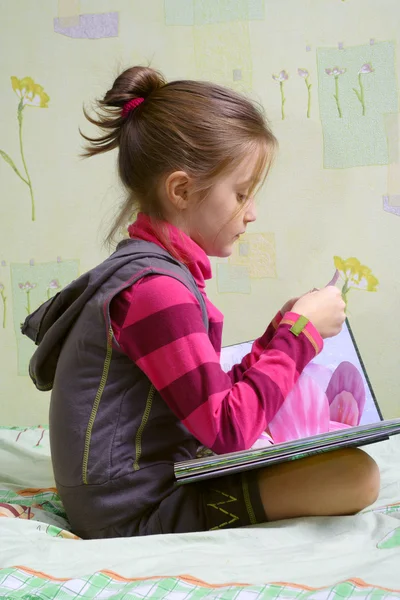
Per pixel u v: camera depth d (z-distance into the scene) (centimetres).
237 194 101
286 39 190
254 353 119
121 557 84
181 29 192
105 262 96
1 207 199
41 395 204
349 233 193
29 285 201
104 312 91
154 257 95
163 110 100
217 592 69
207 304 106
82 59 194
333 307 104
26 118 196
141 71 105
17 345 202
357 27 188
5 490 118
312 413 104
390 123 188
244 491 92
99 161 196
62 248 199
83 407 93
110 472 92
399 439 135
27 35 195
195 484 93
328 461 90
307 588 69
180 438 96
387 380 195
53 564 81
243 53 191
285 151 192
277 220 194
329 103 190
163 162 99
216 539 87
